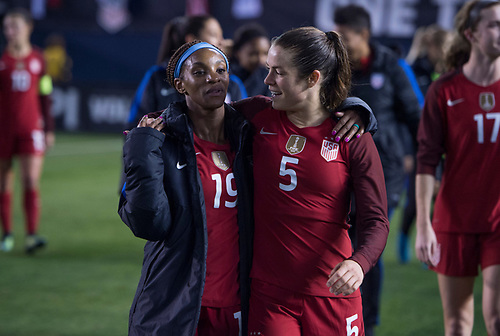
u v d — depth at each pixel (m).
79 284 9.43
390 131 7.25
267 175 4.41
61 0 32.06
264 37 8.60
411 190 10.48
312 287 4.38
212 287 4.46
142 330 4.32
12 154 11.43
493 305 5.46
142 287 4.42
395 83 7.22
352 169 4.37
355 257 4.08
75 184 18.16
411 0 26.66
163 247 4.38
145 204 4.11
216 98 4.32
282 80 4.29
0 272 10.02
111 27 31.59
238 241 4.50
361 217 4.31
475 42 5.60
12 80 11.47
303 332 4.47
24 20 11.69
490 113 5.57
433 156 5.78
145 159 4.11
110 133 30.11
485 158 5.58
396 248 11.70
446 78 5.76
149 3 30.84
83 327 7.71
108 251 11.34
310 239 4.37
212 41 6.78
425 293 9.15
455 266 5.73
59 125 30.83
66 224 13.41
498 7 5.47
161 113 4.53
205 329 4.55
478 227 5.60
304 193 4.35
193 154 4.26
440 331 7.66
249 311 4.53
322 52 4.27
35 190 11.30
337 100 4.39
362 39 7.05
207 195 4.39
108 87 30.00
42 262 10.62
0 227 13.16
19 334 7.45
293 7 28.45
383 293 9.14
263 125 4.52
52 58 31.30
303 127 4.42
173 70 4.45
